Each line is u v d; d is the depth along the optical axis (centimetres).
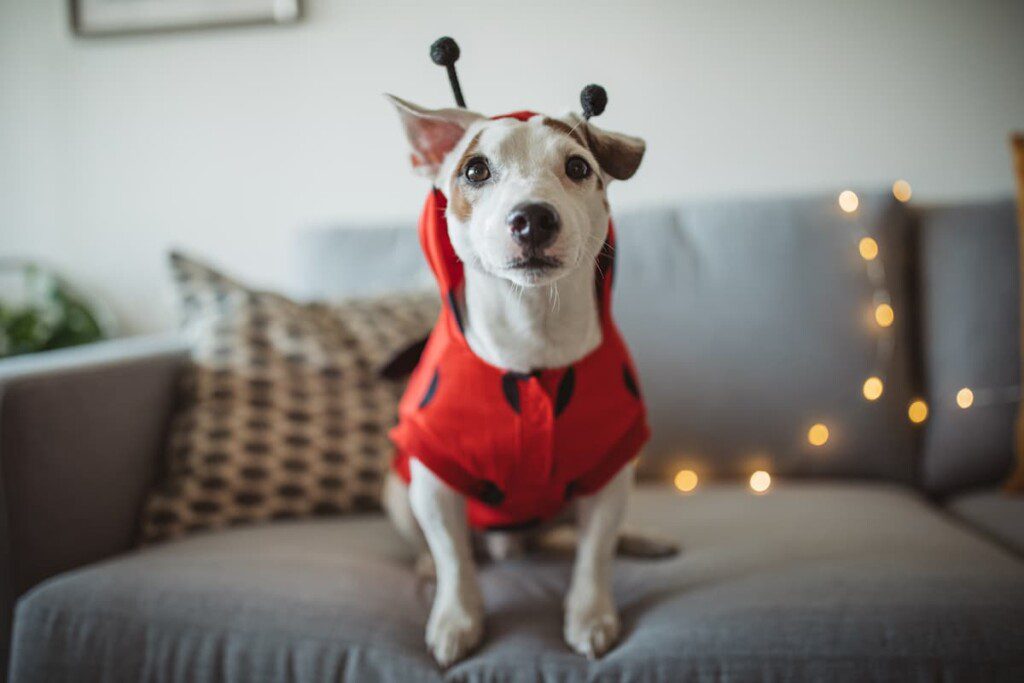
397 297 142
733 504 120
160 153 191
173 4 183
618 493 91
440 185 92
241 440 118
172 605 84
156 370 124
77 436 105
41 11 191
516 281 76
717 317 136
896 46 162
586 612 84
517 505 93
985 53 160
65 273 197
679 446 135
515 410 85
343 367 128
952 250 139
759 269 137
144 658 82
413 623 86
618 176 89
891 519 108
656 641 78
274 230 189
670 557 102
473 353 88
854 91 164
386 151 182
